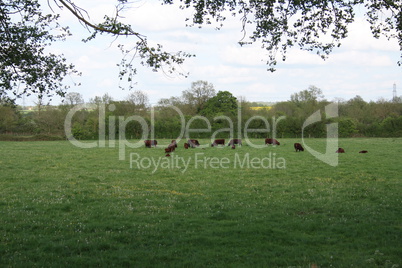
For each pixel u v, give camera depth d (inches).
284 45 424.8
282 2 403.9
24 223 417.7
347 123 2716.5
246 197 585.0
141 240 365.4
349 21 405.4
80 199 562.6
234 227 406.9
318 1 386.9
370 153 1336.1
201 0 402.9
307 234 388.5
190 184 713.6
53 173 856.9
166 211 489.1
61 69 393.1
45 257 315.6
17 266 292.8
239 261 312.8
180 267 299.0
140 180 762.8
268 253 330.6
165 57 362.9
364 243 354.9
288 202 544.7
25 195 588.7
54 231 391.9
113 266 299.4
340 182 728.3
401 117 2716.5
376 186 669.9
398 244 348.2
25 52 368.5
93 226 408.5
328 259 313.6
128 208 502.3
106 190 645.3
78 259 310.8
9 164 1018.7
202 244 355.9
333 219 443.5
